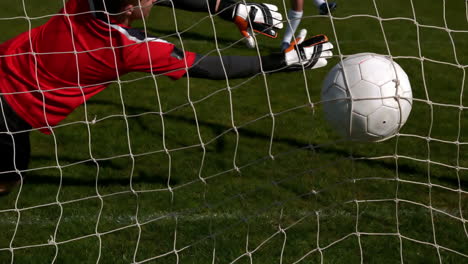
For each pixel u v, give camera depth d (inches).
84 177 173.3
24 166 116.7
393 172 178.5
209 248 139.9
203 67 99.1
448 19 345.7
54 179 171.3
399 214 155.2
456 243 142.9
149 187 168.4
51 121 110.0
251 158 185.9
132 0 97.4
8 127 107.3
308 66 100.6
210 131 205.5
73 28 99.1
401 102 113.7
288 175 175.3
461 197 165.2
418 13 354.0
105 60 99.1
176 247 140.6
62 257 136.6
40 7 339.3
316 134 203.8
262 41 297.1
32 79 104.4
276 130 206.5
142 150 191.2
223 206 158.1
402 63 275.1
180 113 219.5
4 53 107.3
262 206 157.9
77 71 101.7
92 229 147.9
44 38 103.0
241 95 237.9
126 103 227.9
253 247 140.4
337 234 146.0
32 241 142.7
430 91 244.7
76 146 193.2
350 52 286.5
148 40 97.8
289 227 140.2
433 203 161.8
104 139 198.5
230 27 315.9
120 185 169.5
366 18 340.2
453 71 268.1
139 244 142.1
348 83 111.7
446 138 204.7
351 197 163.2
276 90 242.7
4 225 148.7
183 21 323.3
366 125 113.2
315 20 331.9
